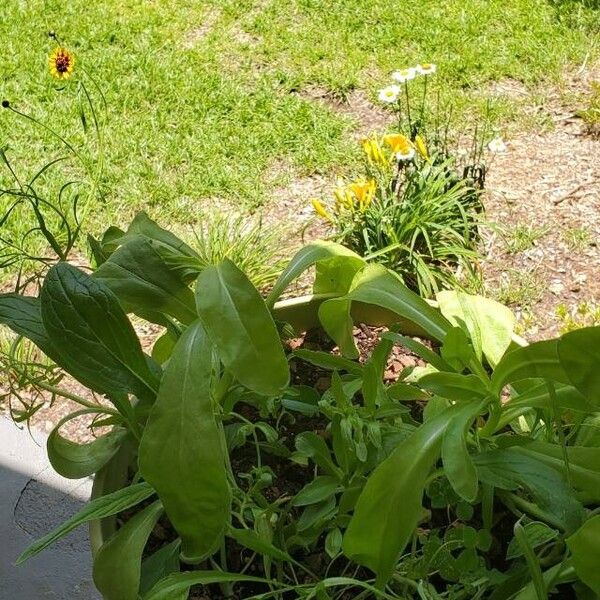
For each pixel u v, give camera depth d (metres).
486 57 1.70
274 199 1.43
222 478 0.61
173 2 1.91
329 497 0.70
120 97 1.63
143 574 0.67
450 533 0.65
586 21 1.76
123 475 0.73
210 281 0.65
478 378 0.65
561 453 0.67
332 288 0.82
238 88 1.67
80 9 1.88
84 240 1.36
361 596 0.66
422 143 1.23
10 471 1.08
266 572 0.67
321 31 1.81
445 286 1.25
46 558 1.00
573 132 1.54
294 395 0.76
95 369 0.64
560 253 1.32
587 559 0.55
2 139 1.53
